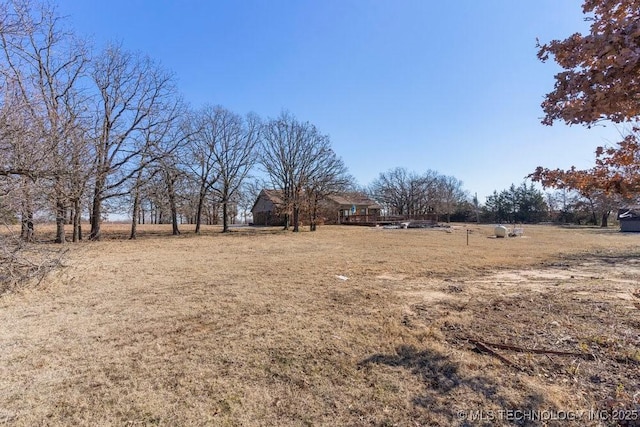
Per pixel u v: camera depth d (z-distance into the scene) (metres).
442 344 4.02
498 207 59.19
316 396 2.94
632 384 2.98
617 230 33.16
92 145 11.14
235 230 30.64
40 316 5.11
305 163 29.48
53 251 7.61
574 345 3.86
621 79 2.11
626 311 5.12
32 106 6.62
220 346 4.00
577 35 2.60
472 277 8.32
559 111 2.56
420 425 2.53
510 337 4.16
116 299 6.08
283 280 7.80
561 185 3.20
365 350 3.86
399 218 44.22
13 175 6.42
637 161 2.90
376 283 7.52
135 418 2.64
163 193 23.45
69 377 3.27
